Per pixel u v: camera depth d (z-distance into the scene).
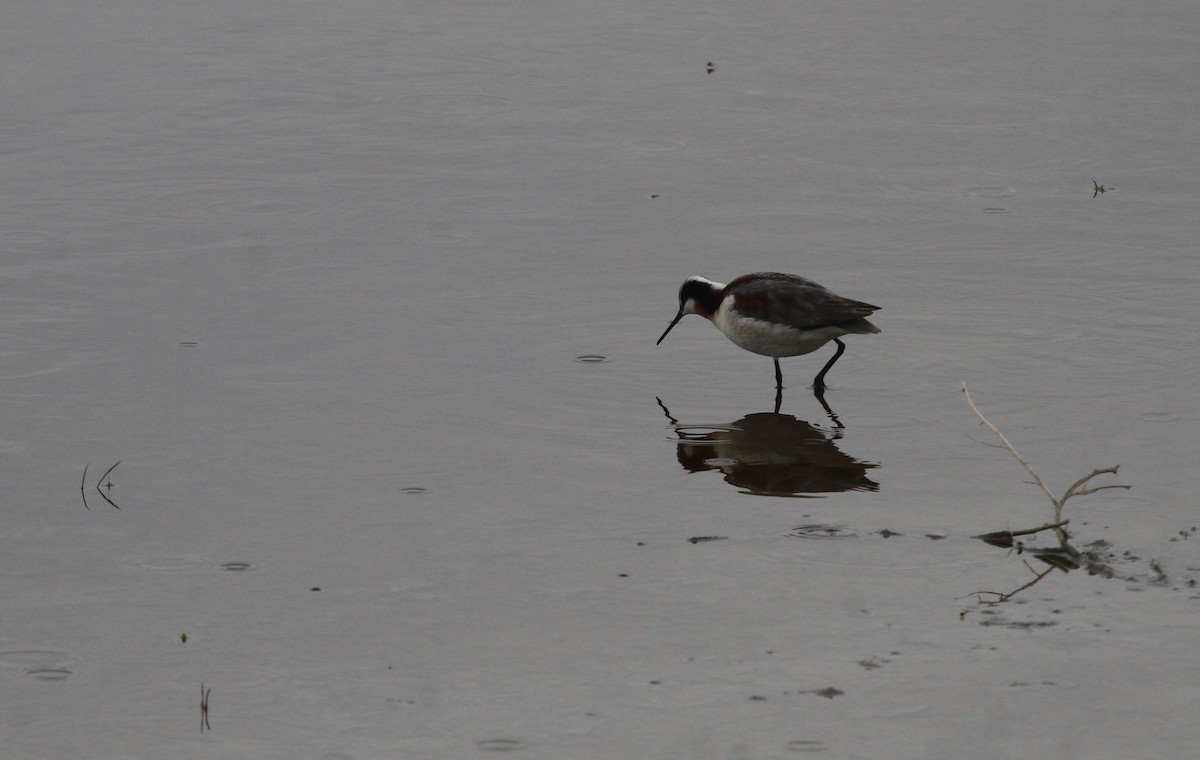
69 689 9.93
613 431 14.41
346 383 15.46
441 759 8.97
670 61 28.91
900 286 18.31
